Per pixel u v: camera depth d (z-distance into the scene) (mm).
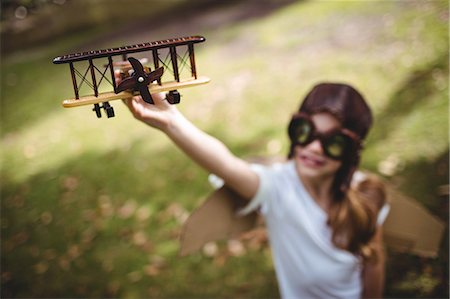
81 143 4590
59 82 5895
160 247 3205
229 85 4633
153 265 3094
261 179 1715
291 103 4152
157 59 1219
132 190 3756
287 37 5219
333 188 1717
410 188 3031
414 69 4000
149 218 3447
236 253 3014
